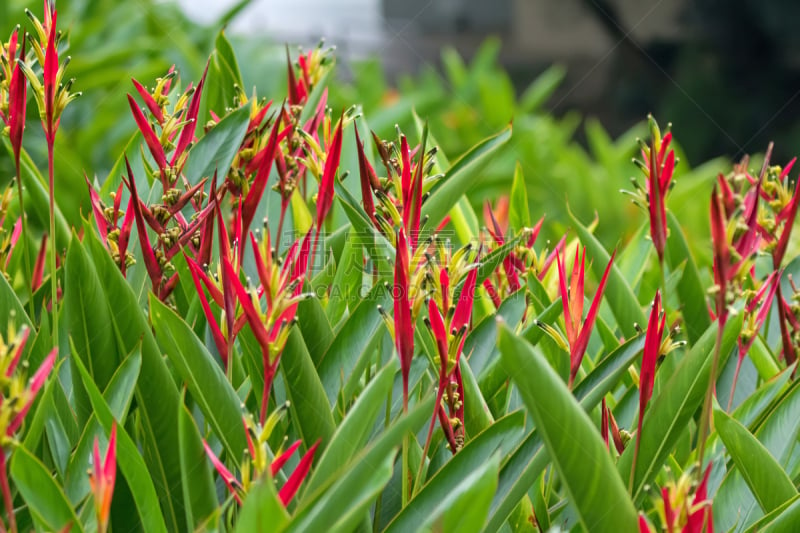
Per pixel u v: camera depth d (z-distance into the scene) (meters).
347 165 2.05
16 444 1.45
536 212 4.54
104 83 3.64
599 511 1.48
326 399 1.61
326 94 1.92
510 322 1.80
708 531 1.51
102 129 3.71
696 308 1.91
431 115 4.70
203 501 1.52
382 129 4.05
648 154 1.74
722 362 1.69
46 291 1.87
